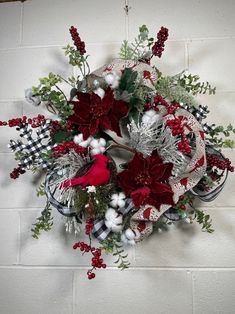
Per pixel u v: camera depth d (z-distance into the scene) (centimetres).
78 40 80
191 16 91
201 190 79
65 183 68
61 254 89
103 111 70
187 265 86
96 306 87
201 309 85
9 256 91
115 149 84
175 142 70
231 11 91
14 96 94
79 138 71
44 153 78
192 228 87
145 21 92
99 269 88
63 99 85
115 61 78
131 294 87
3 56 96
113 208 71
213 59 90
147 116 71
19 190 92
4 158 93
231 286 85
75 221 79
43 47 95
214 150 78
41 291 89
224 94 89
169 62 91
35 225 84
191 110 79
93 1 94
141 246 87
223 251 86
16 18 96
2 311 90
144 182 69
